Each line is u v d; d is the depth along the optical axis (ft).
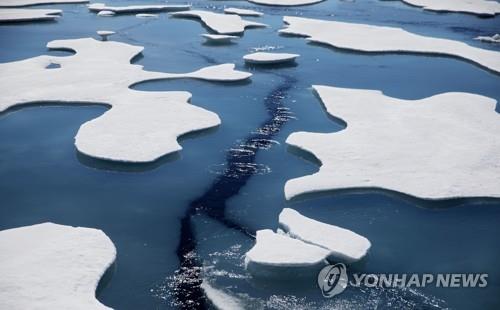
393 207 31.32
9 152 37.83
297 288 24.72
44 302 21.72
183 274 25.82
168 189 33.53
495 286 25.16
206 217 30.60
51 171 35.40
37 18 80.23
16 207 31.37
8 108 44.80
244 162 37.14
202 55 64.23
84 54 61.72
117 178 34.65
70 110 45.52
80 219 30.32
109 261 25.00
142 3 99.09
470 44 72.79
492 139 39.29
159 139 38.58
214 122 42.29
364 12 95.61
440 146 38.04
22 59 60.85
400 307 23.67
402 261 26.84
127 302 23.97
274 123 43.98
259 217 30.63
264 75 56.90
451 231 29.37
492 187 32.48
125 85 50.93
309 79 55.83
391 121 42.83
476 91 52.54
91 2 99.04
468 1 105.29
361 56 65.16
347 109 45.60
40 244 25.96
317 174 33.86
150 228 29.55
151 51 65.67
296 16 90.27
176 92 49.03
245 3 102.42
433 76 57.41
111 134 39.24
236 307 23.40
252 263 25.17
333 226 28.22
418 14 94.48
